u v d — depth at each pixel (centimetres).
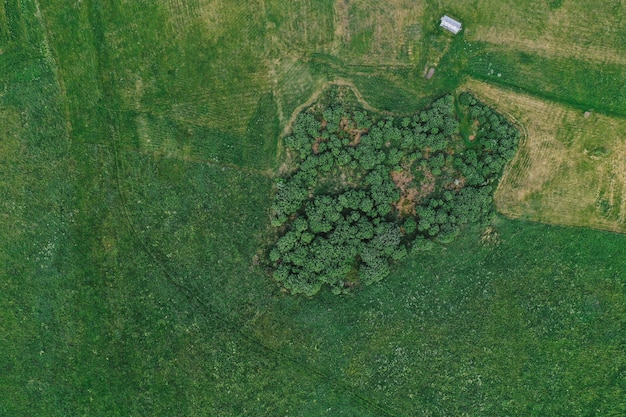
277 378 3994
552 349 3972
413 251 3978
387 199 3938
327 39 3981
